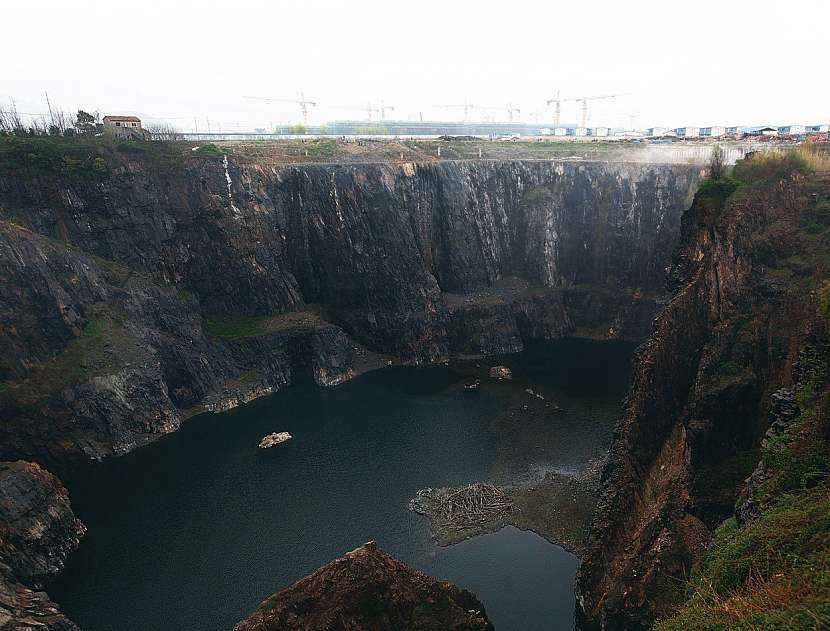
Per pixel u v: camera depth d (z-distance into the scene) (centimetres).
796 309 4588
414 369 9912
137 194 9075
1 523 5222
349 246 10281
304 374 9700
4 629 4241
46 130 10319
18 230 7462
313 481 6581
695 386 4950
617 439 5578
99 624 4653
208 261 9625
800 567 2405
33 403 6800
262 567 5244
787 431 3644
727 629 2231
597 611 4522
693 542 4319
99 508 6169
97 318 7969
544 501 6066
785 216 5225
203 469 6888
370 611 3250
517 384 9075
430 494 6266
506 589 4922
